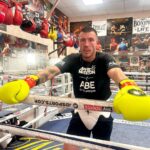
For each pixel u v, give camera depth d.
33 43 4.58
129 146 0.71
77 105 0.70
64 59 1.34
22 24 2.50
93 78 1.30
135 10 6.24
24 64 4.18
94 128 1.36
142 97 0.60
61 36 3.91
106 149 0.73
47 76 1.09
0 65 3.45
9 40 3.71
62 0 5.32
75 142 0.78
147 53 6.23
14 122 2.44
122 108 0.60
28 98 0.77
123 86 0.71
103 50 6.67
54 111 3.94
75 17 6.99
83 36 1.20
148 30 6.22
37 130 0.86
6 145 2.47
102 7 5.92
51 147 2.56
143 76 5.13
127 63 6.43
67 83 4.52
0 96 0.78
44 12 5.14
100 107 0.67
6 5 2.04
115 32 6.57
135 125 3.50
